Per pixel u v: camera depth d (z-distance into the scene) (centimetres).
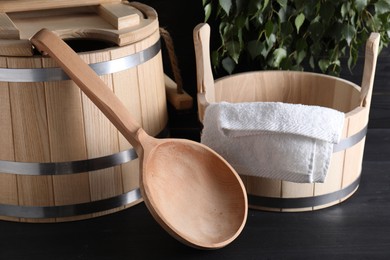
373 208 126
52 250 114
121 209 126
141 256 112
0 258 111
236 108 116
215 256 112
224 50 153
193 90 166
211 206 116
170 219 110
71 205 120
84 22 125
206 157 119
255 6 145
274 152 114
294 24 154
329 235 117
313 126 111
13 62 109
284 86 142
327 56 158
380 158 148
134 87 119
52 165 116
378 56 162
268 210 125
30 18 128
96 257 112
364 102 120
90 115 115
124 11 124
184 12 158
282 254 112
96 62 112
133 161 123
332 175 121
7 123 114
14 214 121
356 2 145
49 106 112
